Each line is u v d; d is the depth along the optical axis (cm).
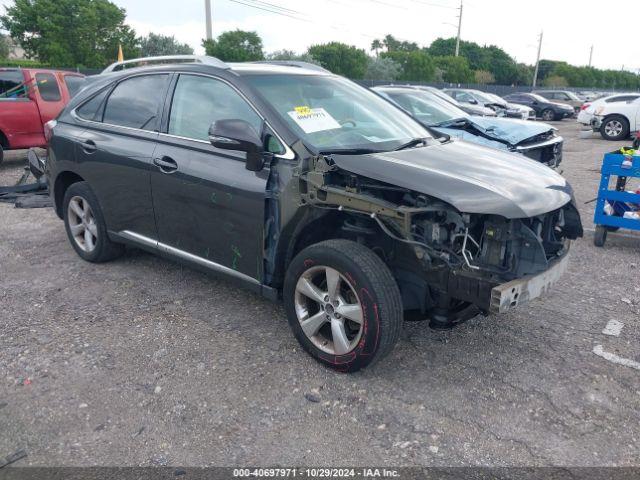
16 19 3694
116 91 483
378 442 288
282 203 347
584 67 10169
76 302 445
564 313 438
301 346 362
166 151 416
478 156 380
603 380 345
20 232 629
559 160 826
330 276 330
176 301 448
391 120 432
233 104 387
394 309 316
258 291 380
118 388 330
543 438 292
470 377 345
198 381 338
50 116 1085
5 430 294
